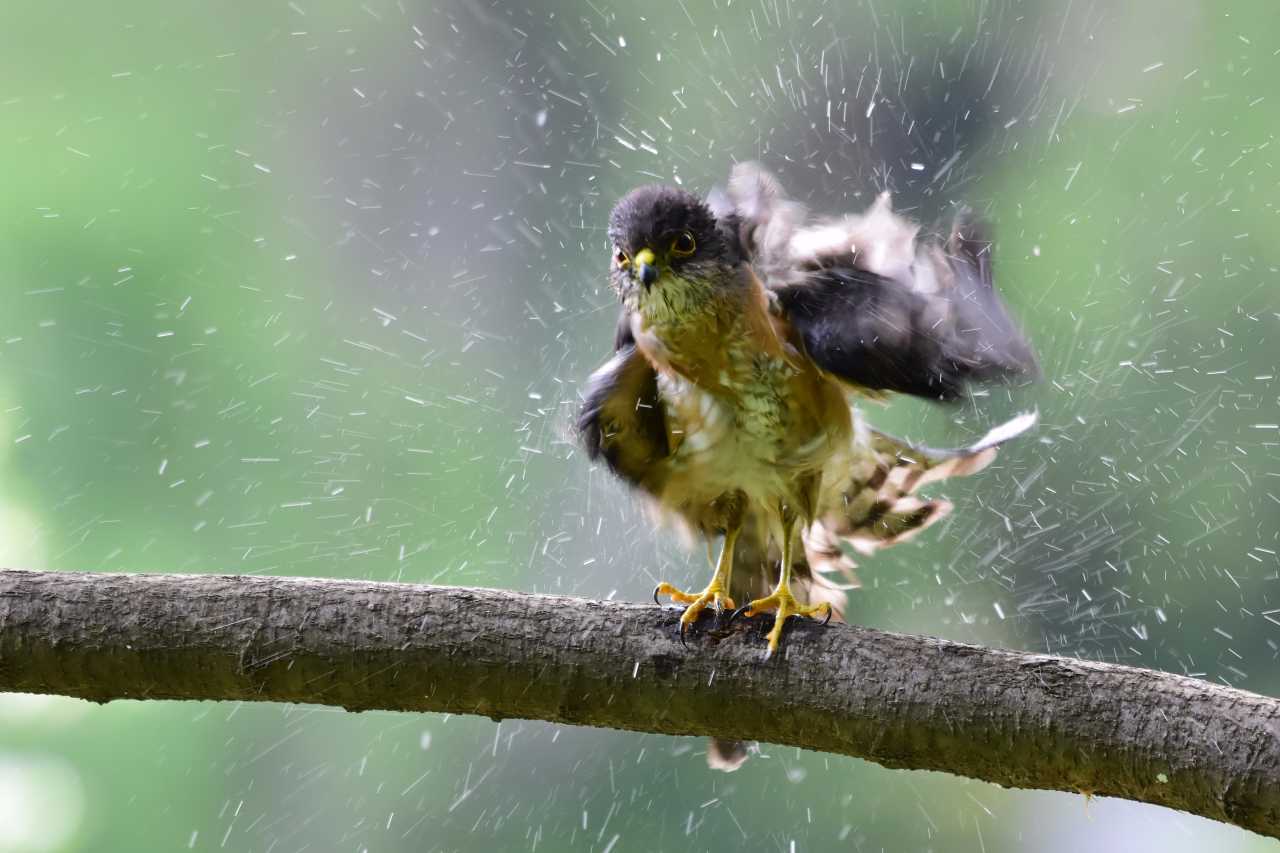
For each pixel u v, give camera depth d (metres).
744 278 6.23
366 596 4.84
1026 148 15.36
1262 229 14.81
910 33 15.48
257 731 11.90
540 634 4.82
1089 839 13.18
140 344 14.67
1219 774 4.40
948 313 6.06
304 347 14.95
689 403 6.39
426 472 13.38
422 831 11.98
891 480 6.80
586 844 12.08
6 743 11.26
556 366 14.66
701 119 15.72
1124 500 12.81
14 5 16.08
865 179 15.28
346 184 16.61
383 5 17.19
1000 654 4.70
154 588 4.83
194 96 16.83
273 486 13.62
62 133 16.12
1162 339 14.34
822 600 6.69
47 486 13.42
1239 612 12.72
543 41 16.28
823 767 12.41
